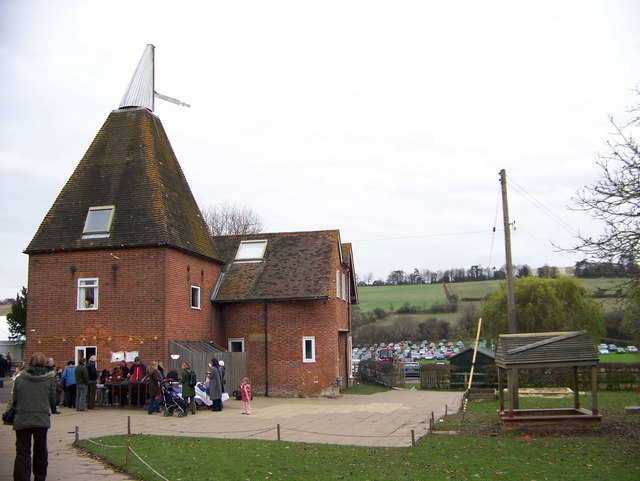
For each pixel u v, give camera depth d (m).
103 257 25.20
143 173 26.77
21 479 9.51
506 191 24.98
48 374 9.98
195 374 21.77
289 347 28.88
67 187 27.28
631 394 29.91
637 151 16.03
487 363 36.06
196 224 29.36
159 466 11.40
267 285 29.81
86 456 12.66
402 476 10.98
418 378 51.28
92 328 24.88
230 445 13.77
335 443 14.87
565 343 17.53
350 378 36.72
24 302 50.16
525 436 16.06
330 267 30.22
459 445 14.55
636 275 15.90
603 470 11.70
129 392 22.00
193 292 27.84
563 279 53.97
